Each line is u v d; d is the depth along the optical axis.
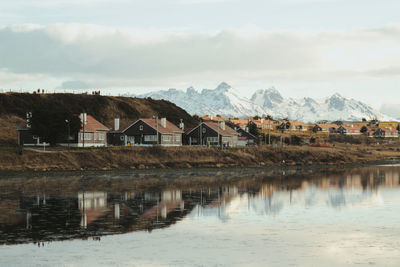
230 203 58.41
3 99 153.62
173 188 74.94
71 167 100.06
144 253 34.19
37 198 61.91
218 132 145.50
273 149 143.88
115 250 34.97
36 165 97.44
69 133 113.75
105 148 114.00
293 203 58.66
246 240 38.09
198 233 40.69
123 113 177.50
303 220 46.81
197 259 32.69
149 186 77.62
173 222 45.62
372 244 36.62
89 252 34.38
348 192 70.38
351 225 44.09
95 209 53.03
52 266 31.06
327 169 124.38
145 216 48.84
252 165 126.44
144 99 198.75
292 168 125.44
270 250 34.97
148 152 116.38
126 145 133.25
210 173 105.38
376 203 58.81
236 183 83.94
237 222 45.75
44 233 40.28
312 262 31.84
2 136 133.00
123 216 48.72
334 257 33.00
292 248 35.47
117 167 105.50
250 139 183.88
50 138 112.56
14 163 96.31
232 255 33.62
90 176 92.75
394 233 40.53
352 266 30.97
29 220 46.12
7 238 38.34
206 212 51.56
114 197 63.41
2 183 79.50
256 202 59.41
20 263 31.62
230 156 127.69
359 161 153.25
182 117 194.12
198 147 127.81
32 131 112.44
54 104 163.38
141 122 138.00
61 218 47.31
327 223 45.19
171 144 140.62
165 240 38.09
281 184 82.44
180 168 112.44
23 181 82.56
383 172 113.81
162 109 194.75
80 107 168.62
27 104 157.12
